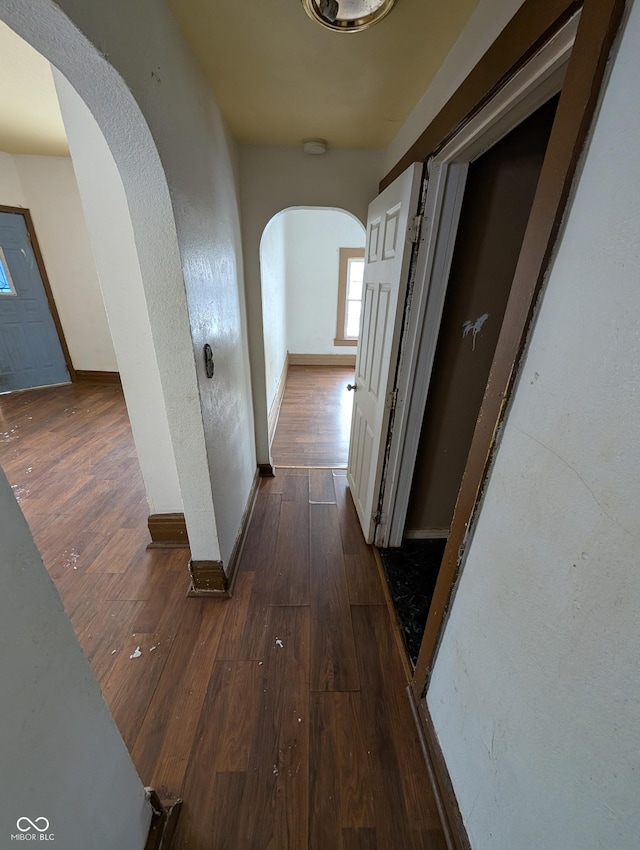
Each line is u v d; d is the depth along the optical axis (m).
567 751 0.59
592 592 0.54
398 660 1.46
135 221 1.08
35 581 0.54
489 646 0.83
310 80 1.32
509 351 0.75
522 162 1.39
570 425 0.59
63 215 4.30
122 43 0.78
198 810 1.04
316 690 1.34
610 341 0.50
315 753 1.17
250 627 1.58
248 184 2.04
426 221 1.40
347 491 2.64
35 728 0.54
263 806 1.05
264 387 2.55
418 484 2.04
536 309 0.68
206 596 1.72
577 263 0.58
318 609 1.68
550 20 0.65
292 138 1.87
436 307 1.55
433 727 1.14
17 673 0.51
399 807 1.05
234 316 1.92
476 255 1.54
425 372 1.68
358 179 2.04
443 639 1.10
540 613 0.66
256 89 1.39
